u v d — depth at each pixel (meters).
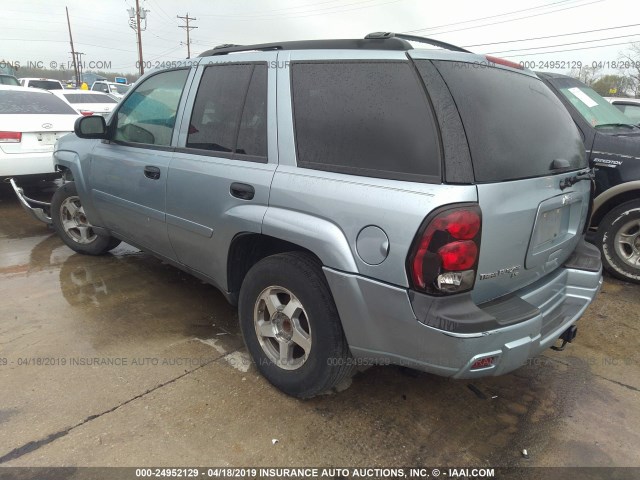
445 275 1.93
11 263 4.59
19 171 6.12
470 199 1.94
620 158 4.34
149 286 4.11
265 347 2.74
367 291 2.11
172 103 3.30
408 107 2.11
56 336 3.23
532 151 2.29
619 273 4.50
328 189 2.25
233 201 2.70
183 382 2.77
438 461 2.26
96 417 2.46
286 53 2.65
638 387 2.89
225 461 2.21
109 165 3.82
